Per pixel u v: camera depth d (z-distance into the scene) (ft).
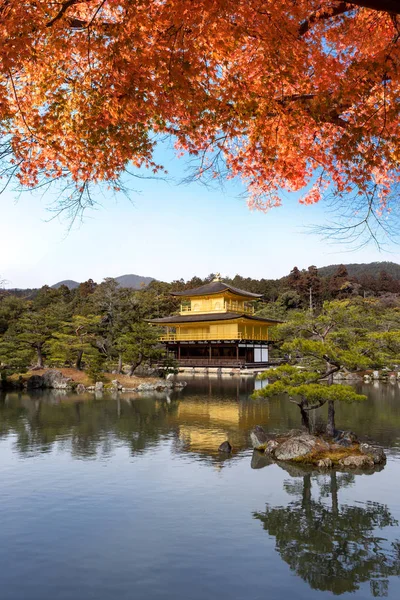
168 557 27.61
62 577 25.26
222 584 24.64
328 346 55.77
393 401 95.86
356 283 323.78
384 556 28.22
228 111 21.27
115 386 120.06
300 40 19.63
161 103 20.26
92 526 31.83
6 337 141.08
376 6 14.39
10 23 17.74
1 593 23.67
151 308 252.62
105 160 23.15
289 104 20.81
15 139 22.16
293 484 41.37
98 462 48.14
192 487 40.19
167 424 69.97
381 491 39.68
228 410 84.12
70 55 21.30
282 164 26.08
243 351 200.44
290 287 318.45
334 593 24.02
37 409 85.20
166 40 19.10
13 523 32.35
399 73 18.65
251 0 17.65
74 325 143.13
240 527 31.96
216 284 222.48
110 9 20.67
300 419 74.28
